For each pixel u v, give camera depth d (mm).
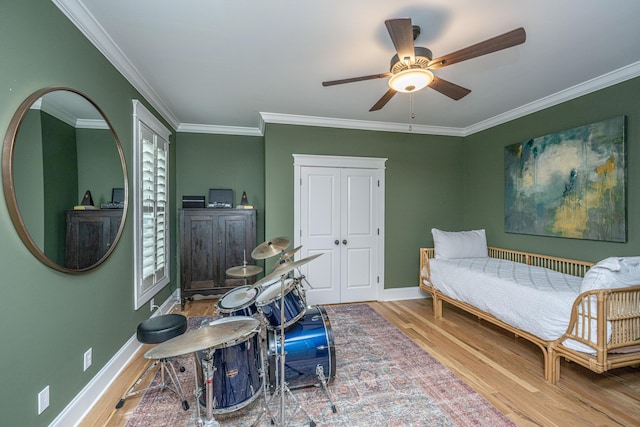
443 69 2463
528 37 2002
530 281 2482
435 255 3783
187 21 1837
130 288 2467
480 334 2943
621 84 2496
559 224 2977
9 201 1257
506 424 1694
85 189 1812
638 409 1819
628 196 2447
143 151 2738
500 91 2934
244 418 1757
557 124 3035
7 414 1243
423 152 4223
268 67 2438
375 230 4051
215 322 1752
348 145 3945
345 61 2340
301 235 3814
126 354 2371
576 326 1942
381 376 2191
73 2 1637
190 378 2180
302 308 2066
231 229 3861
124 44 2090
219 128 4305
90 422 1721
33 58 1405
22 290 1333
